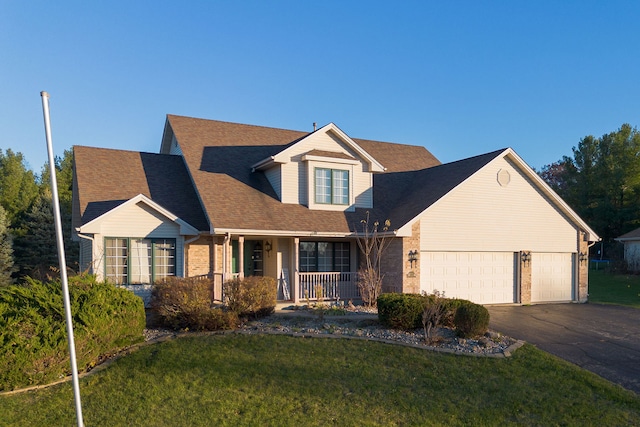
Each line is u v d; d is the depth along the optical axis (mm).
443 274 18828
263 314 14766
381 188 21734
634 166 44844
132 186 18297
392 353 10953
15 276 38156
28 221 39938
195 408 8070
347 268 20297
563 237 21281
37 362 8836
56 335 9117
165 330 12961
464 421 7938
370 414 8023
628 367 10844
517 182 20359
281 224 17297
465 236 19156
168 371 9648
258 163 19531
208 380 9211
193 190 19141
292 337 11984
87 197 17094
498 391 9109
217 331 12508
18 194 43688
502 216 19984
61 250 6137
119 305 10742
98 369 9852
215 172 19078
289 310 16844
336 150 19922
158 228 16562
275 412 7977
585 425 7918
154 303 13758
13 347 8719
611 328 14984
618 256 39531
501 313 17703
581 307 19656
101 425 7535
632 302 21672
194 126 21562
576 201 49312
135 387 8914
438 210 18672
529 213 20578
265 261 19875
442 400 8656
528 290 20297
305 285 18406
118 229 15961
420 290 18188
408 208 19359
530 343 12680
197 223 17328
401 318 12891
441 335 12438
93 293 10289
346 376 9570
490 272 19797
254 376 9438
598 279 33812
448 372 9945
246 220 16828
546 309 18922
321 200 19188
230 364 10039
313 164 19062
